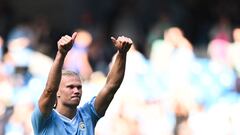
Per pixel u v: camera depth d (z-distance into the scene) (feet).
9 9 167.63
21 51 135.54
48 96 63.21
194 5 165.27
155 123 118.21
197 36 162.30
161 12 156.76
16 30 148.56
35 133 64.69
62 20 176.86
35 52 138.00
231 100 120.67
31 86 121.80
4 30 162.20
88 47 143.64
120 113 118.32
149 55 149.59
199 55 152.66
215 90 128.88
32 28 154.61
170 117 118.32
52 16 177.37
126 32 157.58
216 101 126.72
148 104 120.16
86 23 159.53
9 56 134.92
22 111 113.50
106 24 164.35
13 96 118.21
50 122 64.64
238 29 141.08
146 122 118.62
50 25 175.32
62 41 62.18
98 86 122.21
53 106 64.44
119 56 66.39
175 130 115.55
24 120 113.09
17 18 167.84
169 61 132.77
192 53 137.39
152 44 149.28
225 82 131.34
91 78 128.47
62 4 182.60
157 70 130.93
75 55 138.72
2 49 145.59
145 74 129.18
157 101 120.57
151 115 118.83
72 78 65.16
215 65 134.92
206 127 115.55
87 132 65.77
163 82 128.16
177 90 118.01
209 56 140.05
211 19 164.76
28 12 176.76
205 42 160.45
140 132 118.01
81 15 172.96
